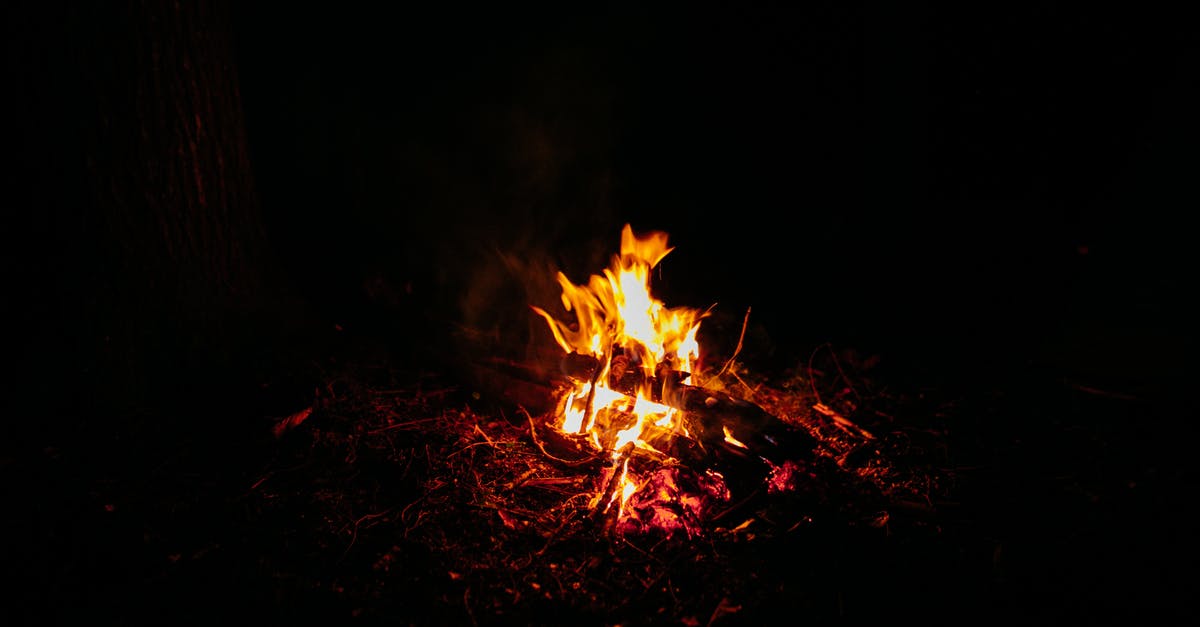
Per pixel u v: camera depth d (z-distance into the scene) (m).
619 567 3.06
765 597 2.94
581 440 3.80
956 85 5.99
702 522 3.31
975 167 6.04
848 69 6.48
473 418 4.04
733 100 6.83
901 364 5.02
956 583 3.05
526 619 2.77
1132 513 3.46
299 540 3.05
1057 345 5.15
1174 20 5.02
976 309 5.58
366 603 2.77
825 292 5.98
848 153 6.64
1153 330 5.04
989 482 3.73
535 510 3.37
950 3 5.88
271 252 4.43
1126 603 2.96
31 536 2.92
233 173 4.07
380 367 4.38
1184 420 4.31
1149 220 5.16
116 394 3.68
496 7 6.50
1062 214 5.67
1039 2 5.53
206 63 3.80
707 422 3.63
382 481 3.45
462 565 2.99
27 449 3.36
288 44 6.06
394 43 6.36
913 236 6.33
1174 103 5.04
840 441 4.07
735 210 6.87
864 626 2.83
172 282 3.82
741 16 6.64
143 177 3.64
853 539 3.28
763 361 5.03
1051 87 5.59
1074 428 4.21
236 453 3.50
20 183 3.45
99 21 3.36
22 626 2.57
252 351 4.10
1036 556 3.20
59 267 3.57
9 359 3.58
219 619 2.66
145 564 2.86
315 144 6.29
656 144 6.94
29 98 3.35
